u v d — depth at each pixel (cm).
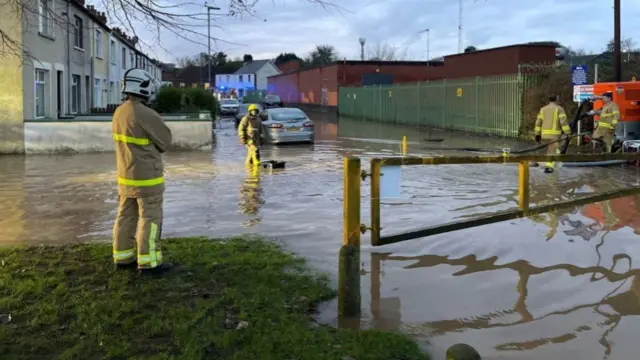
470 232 757
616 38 1920
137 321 454
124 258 578
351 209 510
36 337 428
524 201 658
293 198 1012
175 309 475
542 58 3067
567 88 2138
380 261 640
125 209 577
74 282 542
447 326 471
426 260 643
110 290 521
